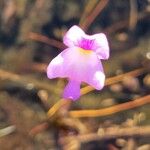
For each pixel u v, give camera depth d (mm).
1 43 151
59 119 141
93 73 95
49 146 139
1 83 146
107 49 95
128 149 138
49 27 152
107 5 154
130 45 150
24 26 152
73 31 95
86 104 143
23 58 149
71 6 153
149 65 147
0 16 153
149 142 138
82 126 141
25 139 139
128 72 147
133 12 153
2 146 138
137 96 144
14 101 144
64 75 95
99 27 152
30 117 142
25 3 153
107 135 139
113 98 144
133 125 140
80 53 95
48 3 153
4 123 141
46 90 145
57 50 151
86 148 138
